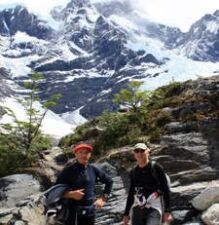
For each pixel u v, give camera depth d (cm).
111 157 1269
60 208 658
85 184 670
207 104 1295
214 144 1192
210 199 952
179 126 1273
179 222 970
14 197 1293
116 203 1100
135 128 1395
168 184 709
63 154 1486
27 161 1451
